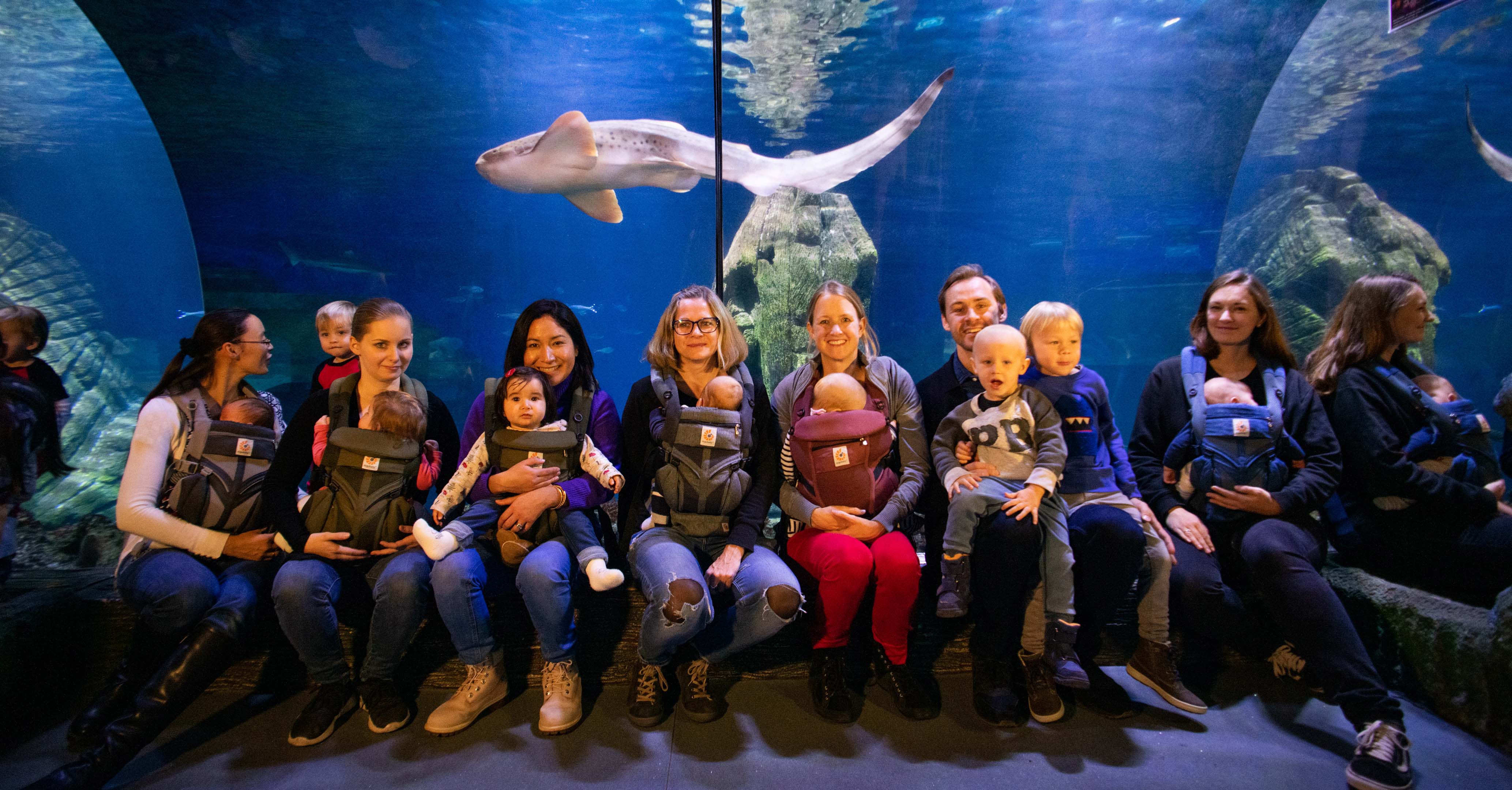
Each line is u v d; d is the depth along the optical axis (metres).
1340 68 5.07
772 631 2.03
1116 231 11.83
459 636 2.04
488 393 2.24
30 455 2.44
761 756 1.96
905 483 2.26
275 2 7.90
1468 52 4.48
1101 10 7.96
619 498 2.45
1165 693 2.18
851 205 7.69
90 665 2.38
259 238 11.68
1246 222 5.88
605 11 9.63
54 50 8.99
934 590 2.44
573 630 2.13
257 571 2.15
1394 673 2.33
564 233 24.66
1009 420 2.17
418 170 13.52
